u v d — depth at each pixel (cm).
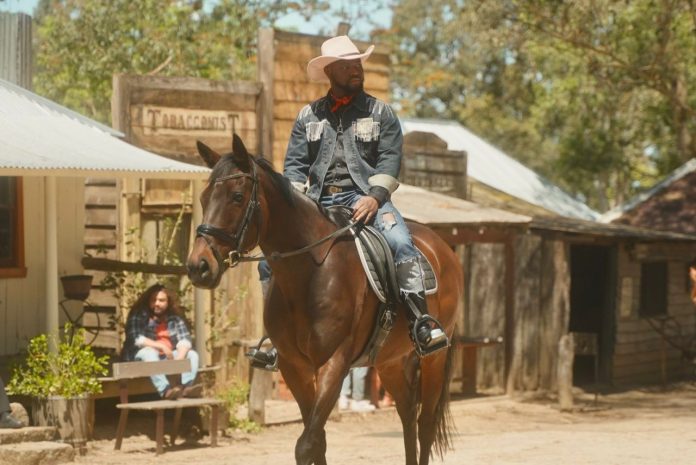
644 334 2295
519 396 1867
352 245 700
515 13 2241
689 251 2403
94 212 1562
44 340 1198
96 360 1303
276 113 1691
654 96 3006
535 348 1953
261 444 1306
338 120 734
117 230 1527
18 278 1383
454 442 1259
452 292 823
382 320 710
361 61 735
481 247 1906
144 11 2628
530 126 4606
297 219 680
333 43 735
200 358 1369
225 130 1622
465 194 2177
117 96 1509
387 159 727
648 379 2309
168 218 1497
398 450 1207
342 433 1420
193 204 1380
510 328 1841
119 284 1420
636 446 1120
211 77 2681
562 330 1984
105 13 2647
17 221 1388
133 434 1309
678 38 2373
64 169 1152
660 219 2578
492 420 1631
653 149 4006
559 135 3922
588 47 2262
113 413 1410
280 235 676
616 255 2217
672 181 2678
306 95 1731
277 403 1595
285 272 676
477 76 4769
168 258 1526
